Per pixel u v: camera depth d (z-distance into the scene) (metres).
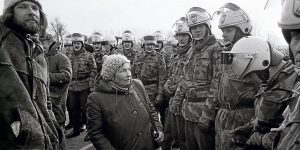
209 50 4.12
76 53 7.65
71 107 7.54
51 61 4.78
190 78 4.31
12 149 2.26
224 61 3.06
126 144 3.23
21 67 2.43
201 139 4.10
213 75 3.97
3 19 2.50
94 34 9.03
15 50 2.43
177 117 4.71
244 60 2.87
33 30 2.56
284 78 2.50
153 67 6.83
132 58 8.91
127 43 8.91
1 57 2.30
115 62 3.22
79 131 7.57
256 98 2.86
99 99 3.24
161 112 7.04
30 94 2.49
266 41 2.83
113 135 3.26
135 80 3.59
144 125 3.31
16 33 2.47
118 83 3.24
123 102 3.26
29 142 2.26
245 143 2.97
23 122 2.23
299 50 1.59
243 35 3.79
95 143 3.23
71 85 7.50
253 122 2.84
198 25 4.22
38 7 2.66
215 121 3.60
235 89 3.25
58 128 3.07
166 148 5.23
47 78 2.94
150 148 3.35
